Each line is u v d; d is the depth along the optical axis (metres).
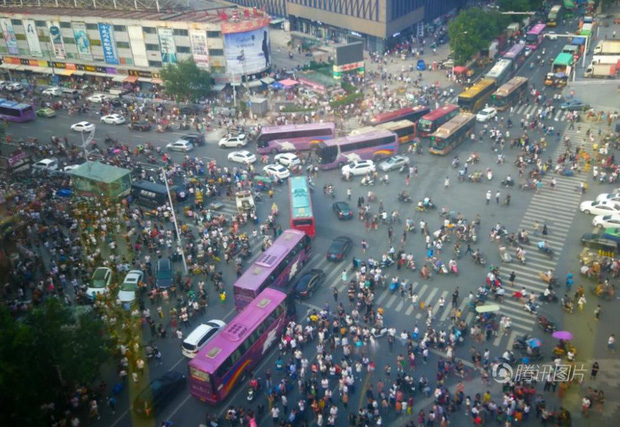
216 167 77.56
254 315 44.75
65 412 39.69
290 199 63.59
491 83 95.88
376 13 120.50
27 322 37.59
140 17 109.31
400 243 59.62
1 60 125.75
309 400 40.81
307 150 83.44
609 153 75.00
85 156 80.12
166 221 66.06
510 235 58.50
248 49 105.62
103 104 104.31
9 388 33.56
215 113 97.69
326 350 45.44
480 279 53.25
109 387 43.25
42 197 70.81
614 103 89.88
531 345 43.16
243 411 39.53
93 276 53.84
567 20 141.50
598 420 37.59
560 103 93.31
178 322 49.62
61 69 120.62
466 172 73.56
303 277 53.34
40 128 96.00
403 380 41.22
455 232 60.34
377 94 100.38
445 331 47.00
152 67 111.00
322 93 102.19
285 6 145.75
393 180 73.56
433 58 120.12
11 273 55.94
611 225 58.88
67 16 113.31
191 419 40.34
